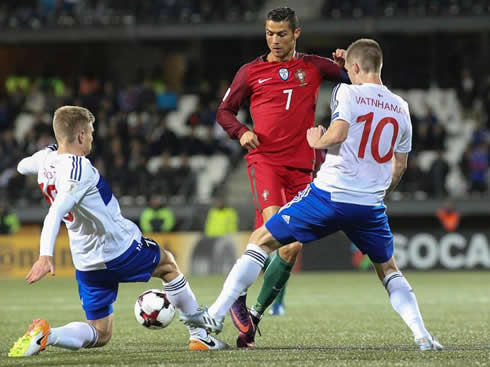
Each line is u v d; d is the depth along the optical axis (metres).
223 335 23.38
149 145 80.81
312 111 21.11
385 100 17.64
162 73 93.25
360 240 17.95
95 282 17.80
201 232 75.00
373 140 17.42
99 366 15.77
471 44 88.44
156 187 76.00
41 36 85.94
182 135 86.62
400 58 89.88
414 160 75.75
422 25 81.00
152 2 87.00
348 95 17.34
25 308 36.41
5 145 80.31
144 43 94.38
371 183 17.52
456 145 83.00
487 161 75.62
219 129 82.44
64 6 87.44
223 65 94.19
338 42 92.56
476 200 73.44
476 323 26.98
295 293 44.56
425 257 66.00
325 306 35.72
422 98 87.00
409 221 80.12
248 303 37.91
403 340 21.47
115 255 17.42
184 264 66.69
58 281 60.72
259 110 20.98
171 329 25.45
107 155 79.06
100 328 18.22
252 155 21.08
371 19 81.38
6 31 86.00
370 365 15.54
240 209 75.94
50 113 86.69
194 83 90.38
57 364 16.14
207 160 82.62
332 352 18.14
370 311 32.88
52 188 16.80
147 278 17.97
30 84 92.31
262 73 21.02
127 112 86.06
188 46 94.50
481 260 65.88
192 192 77.25
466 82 86.25
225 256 65.56
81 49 95.06
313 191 17.69
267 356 17.31
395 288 18.11
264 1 90.44
